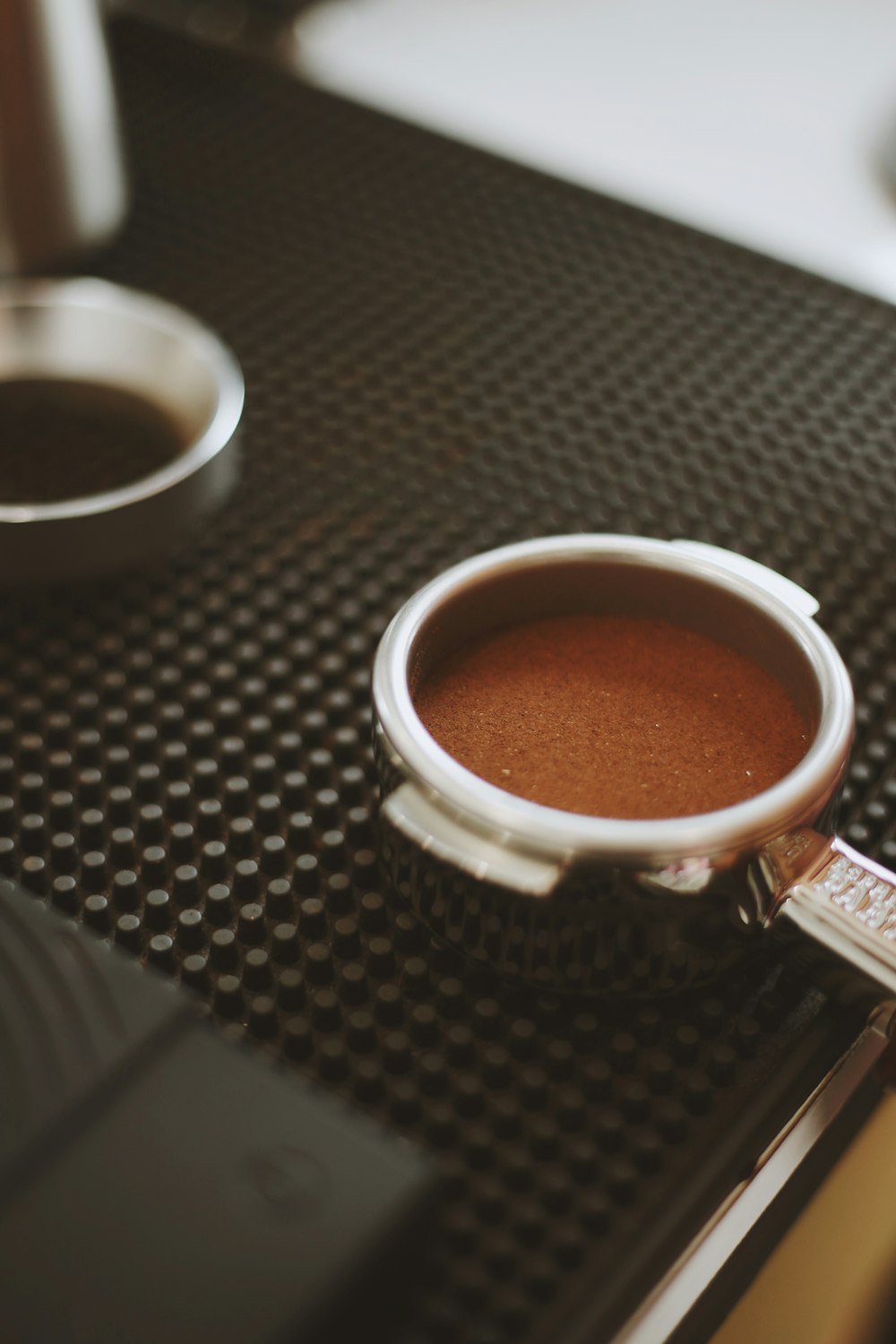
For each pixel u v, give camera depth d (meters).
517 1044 0.38
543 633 0.41
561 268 0.54
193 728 0.42
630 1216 0.36
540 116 0.60
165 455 0.47
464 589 0.40
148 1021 0.35
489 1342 0.35
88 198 0.52
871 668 0.44
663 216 0.55
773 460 0.48
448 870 0.36
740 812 0.36
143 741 0.42
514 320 0.52
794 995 0.39
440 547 0.46
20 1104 0.35
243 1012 0.39
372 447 0.48
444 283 0.53
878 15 0.67
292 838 0.41
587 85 0.61
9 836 0.41
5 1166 0.34
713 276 0.54
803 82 0.62
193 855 0.41
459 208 0.56
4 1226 0.34
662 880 0.36
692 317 0.52
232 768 0.42
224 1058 0.35
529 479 0.48
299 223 0.55
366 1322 0.34
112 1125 0.34
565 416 0.49
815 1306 0.36
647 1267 0.36
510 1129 0.37
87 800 0.41
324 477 0.48
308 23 0.63
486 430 0.49
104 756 0.42
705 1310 0.36
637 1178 0.37
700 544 0.43
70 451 0.47
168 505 0.44
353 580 0.45
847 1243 0.37
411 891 0.38
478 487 0.47
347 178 0.57
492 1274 0.36
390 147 0.58
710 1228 0.36
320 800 0.41
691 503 0.47
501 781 0.38
